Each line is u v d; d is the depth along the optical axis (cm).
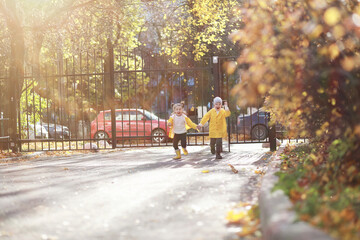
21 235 422
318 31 462
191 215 483
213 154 1273
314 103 602
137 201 568
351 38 486
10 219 489
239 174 813
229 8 2317
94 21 2131
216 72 1349
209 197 583
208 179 751
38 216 501
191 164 1014
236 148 1530
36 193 653
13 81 1422
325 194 433
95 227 445
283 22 521
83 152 1463
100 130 2081
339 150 511
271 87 518
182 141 1196
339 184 460
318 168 558
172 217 477
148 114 2111
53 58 2147
